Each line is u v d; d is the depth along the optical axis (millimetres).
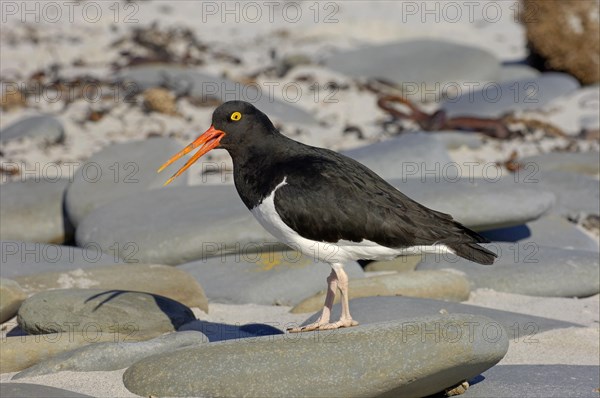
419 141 14055
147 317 9414
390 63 21281
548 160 15633
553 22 21297
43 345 8656
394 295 10258
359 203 8383
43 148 15789
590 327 9984
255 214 8930
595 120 18344
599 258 11445
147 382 7902
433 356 7594
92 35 23172
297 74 21031
